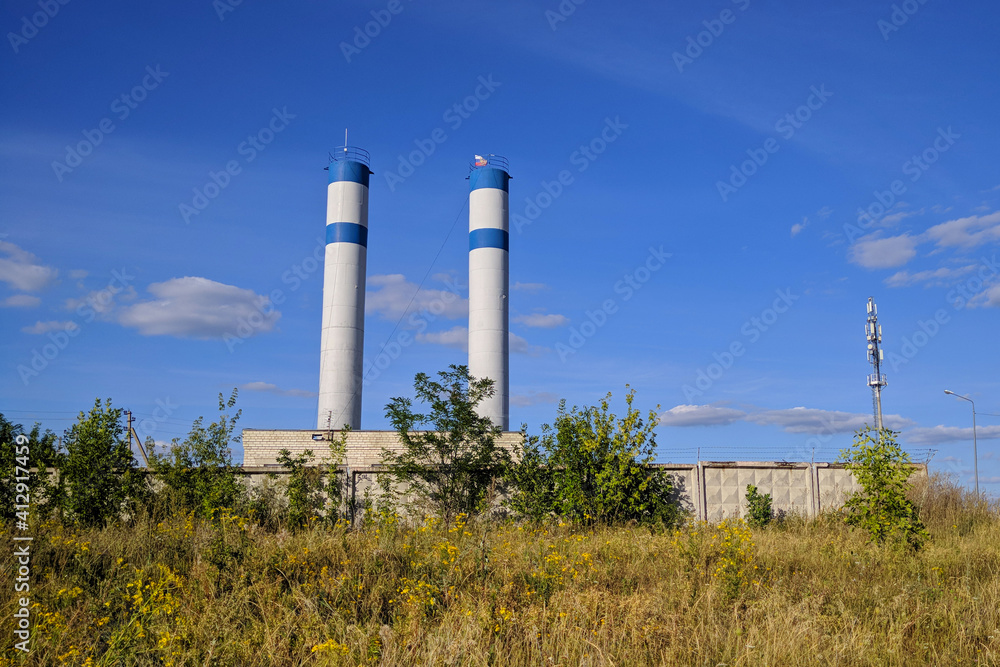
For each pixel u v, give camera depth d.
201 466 18.67
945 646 8.09
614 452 19.05
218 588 9.55
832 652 7.62
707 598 9.22
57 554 11.13
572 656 7.39
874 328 37.69
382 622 8.66
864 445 15.66
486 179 37.91
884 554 13.10
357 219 37.62
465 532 13.14
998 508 19.38
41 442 18.39
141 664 7.29
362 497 19.23
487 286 36.75
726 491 20.12
